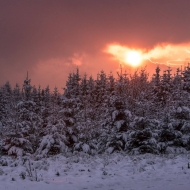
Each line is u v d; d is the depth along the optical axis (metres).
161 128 24.12
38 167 15.80
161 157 19.77
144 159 18.77
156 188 10.85
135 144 23.02
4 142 23.36
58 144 23.95
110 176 13.77
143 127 22.98
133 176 13.86
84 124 25.86
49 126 24.95
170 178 13.20
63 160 19.03
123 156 21.19
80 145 24.48
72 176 13.55
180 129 24.53
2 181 11.41
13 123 23.89
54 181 12.22
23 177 12.23
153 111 25.42
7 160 18.22
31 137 25.34
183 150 23.12
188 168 15.43
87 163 17.75
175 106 25.58
